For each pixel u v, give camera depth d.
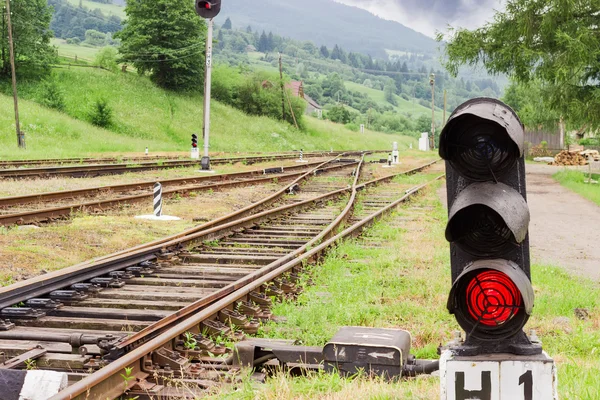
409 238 14.23
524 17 31.14
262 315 7.57
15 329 6.81
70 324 7.02
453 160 3.18
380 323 7.38
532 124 59.38
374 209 20.02
